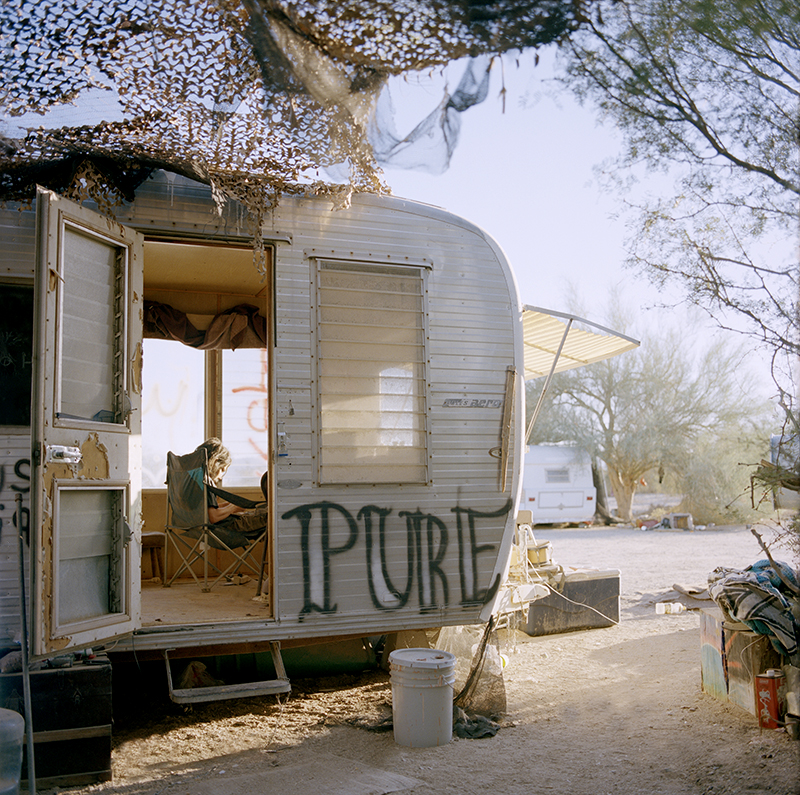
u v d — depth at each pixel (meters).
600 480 22.11
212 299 7.50
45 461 3.83
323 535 4.96
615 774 3.81
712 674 4.96
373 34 3.51
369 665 5.94
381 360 5.23
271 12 3.43
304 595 4.88
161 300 7.31
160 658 4.75
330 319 5.15
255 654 5.30
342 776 3.89
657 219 4.64
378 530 5.08
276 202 4.87
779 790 3.38
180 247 5.98
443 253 5.46
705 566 11.95
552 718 4.81
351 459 5.07
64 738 3.93
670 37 3.92
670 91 4.22
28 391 4.61
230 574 7.04
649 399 21.09
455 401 5.36
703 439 20.70
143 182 4.80
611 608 7.66
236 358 7.62
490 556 5.33
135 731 4.73
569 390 21.88
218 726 4.78
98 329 4.43
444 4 3.34
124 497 4.42
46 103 3.87
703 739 4.19
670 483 22.52
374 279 5.28
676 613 8.23
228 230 4.97
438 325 5.39
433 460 5.25
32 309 4.68
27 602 4.36
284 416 4.96
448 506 5.25
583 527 20.86
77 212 4.19
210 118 4.08
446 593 5.18
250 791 3.74
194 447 7.45
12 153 4.16
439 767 4.00
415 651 4.62
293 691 5.50
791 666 4.23
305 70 3.69
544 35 3.54
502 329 5.55
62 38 3.55
